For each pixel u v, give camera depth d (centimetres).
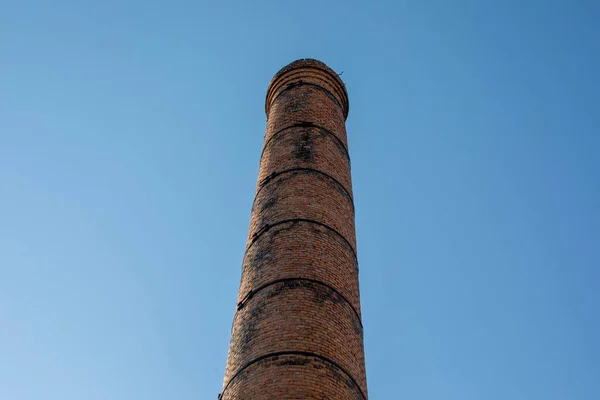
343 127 2156
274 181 1850
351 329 1520
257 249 1680
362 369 1492
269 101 2314
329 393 1327
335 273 1603
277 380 1321
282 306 1480
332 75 2270
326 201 1780
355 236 1836
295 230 1664
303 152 1909
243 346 1448
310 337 1412
